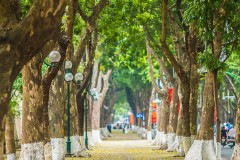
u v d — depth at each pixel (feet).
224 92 331.16
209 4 83.46
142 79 314.35
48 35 45.88
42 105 92.89
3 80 44.60
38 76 91.97
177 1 132.77
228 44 99.40
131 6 171.42
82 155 155.33
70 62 130.72
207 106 115.14
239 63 241.14
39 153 92.17
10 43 44.50
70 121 156.66
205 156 114.73
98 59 250.98
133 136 419.13
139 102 415.03
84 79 183.93
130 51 219.41
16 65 45.37
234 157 95.86
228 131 217.97
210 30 86.12
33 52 46.03
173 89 193.57
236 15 86.79
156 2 175.73
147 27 198.49
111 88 411.34
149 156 161.68
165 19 122.62
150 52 209.26
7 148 99.76
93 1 153.69
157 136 252.62
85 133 217.56
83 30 168.55
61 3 45.42
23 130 92.79
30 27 44.83
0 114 44.62
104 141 312.91
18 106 177.06
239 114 95.96
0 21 45.52
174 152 179.93
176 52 159.63
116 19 172.24
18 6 47.14
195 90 144.25
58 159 123.54
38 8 44.91
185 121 143.33
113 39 182.80
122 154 175.22
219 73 121.80
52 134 124.16
